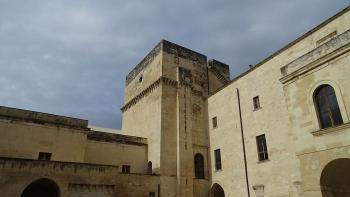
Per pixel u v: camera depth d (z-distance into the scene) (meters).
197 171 35.62
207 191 35.16
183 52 42.72
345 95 17.98
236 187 30.83
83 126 31.80
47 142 28.98
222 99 36.72
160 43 41.12
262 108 29.70
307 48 26.20
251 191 28.69
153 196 31.67
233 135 33.16
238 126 32.59
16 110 28.72
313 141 19.30
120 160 35.09
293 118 21.25
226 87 36.31
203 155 36.78
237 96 33.75
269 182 26.80
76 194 25.45
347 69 18.17
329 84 19.14
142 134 40.06
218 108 37.19
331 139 18.17
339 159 17.50
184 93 38.88
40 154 28.33
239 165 31.12
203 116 39.34
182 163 34.53
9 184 22.66
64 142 29.86
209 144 37.44
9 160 23.22
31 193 27.72
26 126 28.50
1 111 27.92
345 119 17.66
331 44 19.72
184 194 33.09
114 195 27.31
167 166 34.12
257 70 31.58
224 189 32.69
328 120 18.95
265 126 28.78
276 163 26.52
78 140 30.73
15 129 27.89
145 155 37.31
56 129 29.91
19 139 27.77
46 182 25.83
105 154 34.25
